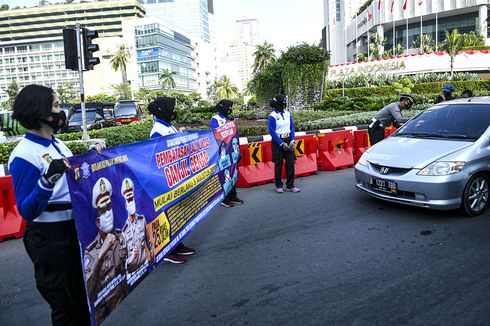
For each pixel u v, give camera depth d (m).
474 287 3.65
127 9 146.50
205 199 5.19
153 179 3.71
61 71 131.25
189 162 4.69
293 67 29.58
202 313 3.47
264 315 3.37
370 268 4.15
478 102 6.45
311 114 20.33
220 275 4.18
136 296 3.82
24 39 149.75
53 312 2.58
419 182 5.38
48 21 148.25
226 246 4.98
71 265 2.54
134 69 116.94
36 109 2.32
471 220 5.47
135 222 3.28
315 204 6.58
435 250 4.52
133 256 3.20
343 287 3.78
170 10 168.00
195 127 16.89
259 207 6.60
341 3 118.31
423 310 3.32
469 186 5.48
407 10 77.25
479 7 71.12
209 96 130.75
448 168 5.34
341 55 120.56
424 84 44.69
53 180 2.22
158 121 4.62
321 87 30.03
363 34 96.81
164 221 3.88
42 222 2.48
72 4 147.12
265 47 77.88
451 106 6.66
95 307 2.61
